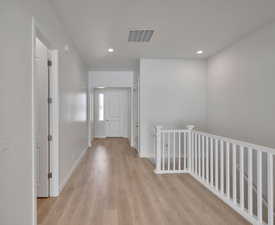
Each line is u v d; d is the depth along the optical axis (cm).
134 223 238
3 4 155
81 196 313
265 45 364
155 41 441
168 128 589
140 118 584
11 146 167
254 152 399
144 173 432
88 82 744
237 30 384
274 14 322
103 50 502
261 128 376
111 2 282
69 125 401
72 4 285
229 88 481
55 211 265
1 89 152
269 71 356
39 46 305
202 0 280
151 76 584
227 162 296
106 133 996
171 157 589
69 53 402
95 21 340
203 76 598
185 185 362
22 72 189
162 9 304
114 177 404
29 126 204
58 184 316
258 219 232
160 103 587
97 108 985
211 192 331
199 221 243
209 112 584
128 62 626
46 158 308
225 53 496
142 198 307
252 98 400
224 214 261
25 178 194
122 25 357
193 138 436
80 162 523
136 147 694
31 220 208
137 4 288
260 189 233
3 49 155
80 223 237
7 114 161
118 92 997
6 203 159
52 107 310
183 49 499
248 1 283
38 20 232
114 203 289
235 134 459
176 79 591
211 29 380
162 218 249
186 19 337
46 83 306
